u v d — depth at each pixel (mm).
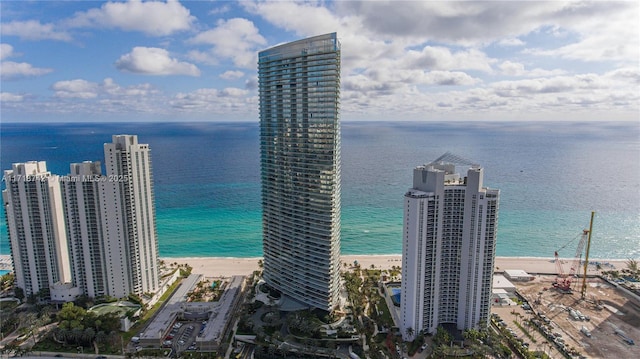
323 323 193625
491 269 178875
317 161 191250
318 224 196875
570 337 188125
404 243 177500
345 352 176375
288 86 197125
